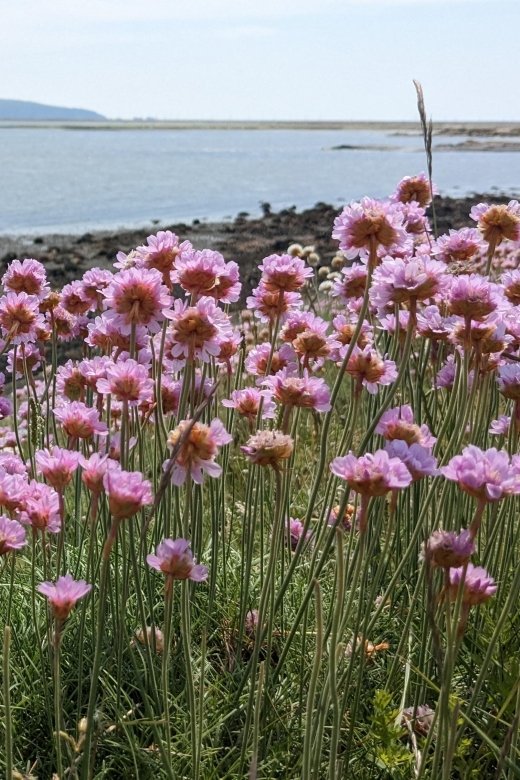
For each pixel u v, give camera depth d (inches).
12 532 101.4
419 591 128.7
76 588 92.1
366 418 178.7
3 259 952.9
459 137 6451.8
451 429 146.7
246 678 121.2
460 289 114.5
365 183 2220.7
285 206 1621.6
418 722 111.9
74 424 117.9
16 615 139.9
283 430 117.5
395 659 117.6
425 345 159.9
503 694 112.0
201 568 97.0
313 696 90.0
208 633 141.3
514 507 138.3
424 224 178.5
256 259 895.1
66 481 110.8
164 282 134.9
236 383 167.3
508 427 131.3
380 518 119.0
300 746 114.5
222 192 1991.9
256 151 4291.3
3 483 112.4
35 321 164.7
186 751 114.2
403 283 110.2
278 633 139.3
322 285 316.5
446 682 89.7
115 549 120.3
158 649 123.3
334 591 122.8
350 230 112.9
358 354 122.3
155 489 137.2
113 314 119.9
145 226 1272.1
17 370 197.8
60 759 95.7
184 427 99.9
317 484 116.3
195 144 5167.3
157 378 123.3
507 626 126.4
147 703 115.0
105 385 114.6
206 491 191.8
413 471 98.9
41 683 124.8
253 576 157.2
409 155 3887.8
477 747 113.5
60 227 1289.4
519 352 141.3
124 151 4101.9
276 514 107.0
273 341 140.6
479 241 157.0
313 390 116.2
